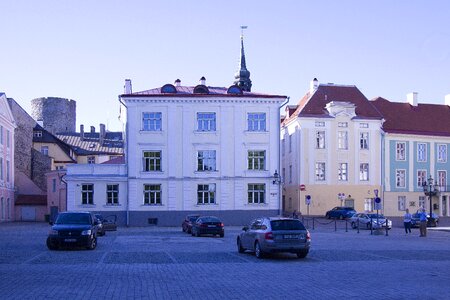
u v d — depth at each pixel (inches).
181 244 1175.6
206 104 2059.5
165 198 2041.1
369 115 2684.5
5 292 500.4
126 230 1806.1
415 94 2945.4
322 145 2613.2
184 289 521.3
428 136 2780.5
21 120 2896.2
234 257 866.1
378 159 2674.7
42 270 679.1
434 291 498.6
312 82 2768.2
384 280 576.4
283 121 2881.4
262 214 2052.2
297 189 2605.8
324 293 492.4
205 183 2050.9
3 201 2423.7
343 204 2608.3
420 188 2753.4
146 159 2047.2
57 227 1006.4
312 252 944.9
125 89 2251.5
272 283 560.4
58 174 2484.0
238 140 2059.5
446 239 1355.8
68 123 4239.7
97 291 508.7
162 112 2050.9
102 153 3737.7
